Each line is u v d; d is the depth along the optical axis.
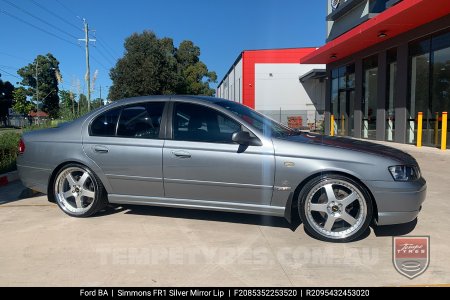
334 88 23.30
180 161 4.78
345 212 4.35
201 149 4.71
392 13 13.09
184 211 5.62
